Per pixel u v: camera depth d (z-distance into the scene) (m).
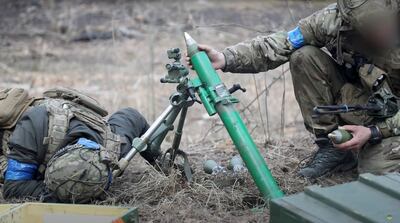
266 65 6.54
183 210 5.90
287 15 18.28
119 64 16.23
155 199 6.22
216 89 5.80
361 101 6.48
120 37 18.41
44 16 20.41
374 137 6.14
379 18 5.94
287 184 6.43
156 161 6.58
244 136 5.68
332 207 4.38
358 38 6.19
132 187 6.42
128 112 6.83
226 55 6.39
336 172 6.71
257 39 6.55
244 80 12.55
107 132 6.36
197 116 12.19
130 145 6.55
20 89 6.44
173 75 5.98
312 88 6.56
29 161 6.09
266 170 5.62
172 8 21.08
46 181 5.83
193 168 6.91
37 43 18.16
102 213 5.28
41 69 15.97
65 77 15.25
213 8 20.84
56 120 6.10
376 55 6.16
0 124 6.30
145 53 16.86
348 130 6.05
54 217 5.34
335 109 6.05
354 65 6.34
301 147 7.74
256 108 11.32
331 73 6.52
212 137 9.46
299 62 6.48
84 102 6.46
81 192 5.79
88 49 17.62
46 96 6.58
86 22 19.75
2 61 16.48
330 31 6.34
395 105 6.16
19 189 6.05
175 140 6.38
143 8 21.14
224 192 6.13
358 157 6.43
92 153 5.86
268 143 8.05
